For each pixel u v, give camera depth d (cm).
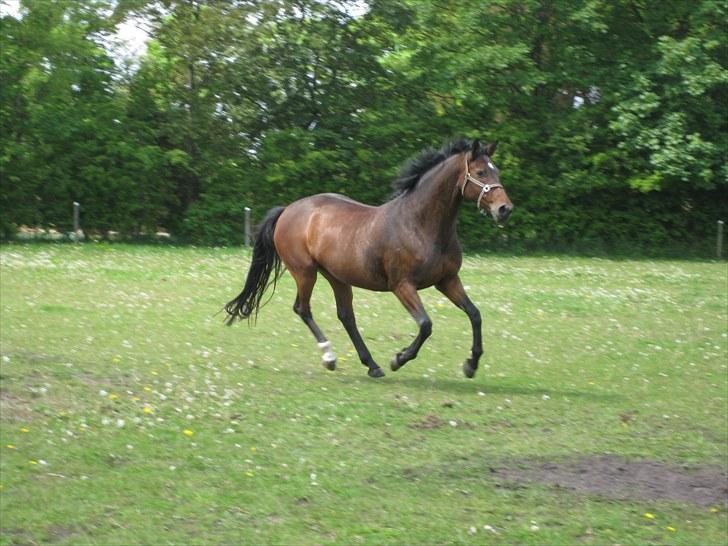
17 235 3266
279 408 1037
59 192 3219
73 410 984
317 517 748
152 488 794
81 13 3288
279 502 773
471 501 793
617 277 2427
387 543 705
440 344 1482
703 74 3034
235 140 3453
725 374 1327
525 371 1311
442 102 3612
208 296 1867
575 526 749
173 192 3438
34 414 964
